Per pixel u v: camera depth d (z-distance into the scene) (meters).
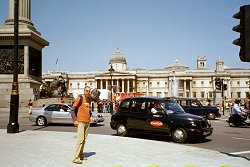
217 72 151.38
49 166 8.36
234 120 23.11
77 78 154.62
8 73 35.44
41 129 20.17
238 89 151.25
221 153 10.81
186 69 171.38
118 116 16.45
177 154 10.50
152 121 15.18
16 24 16.44
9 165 8.42
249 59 6.52
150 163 8.96
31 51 36.62
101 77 144.25
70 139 14.01
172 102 15.89
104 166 8.48
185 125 14.22
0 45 35.53
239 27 6.91
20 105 34.88
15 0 16.50
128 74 143.12
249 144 14.08
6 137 14.60
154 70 157.00
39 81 38.75
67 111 22.67
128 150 11.21
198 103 29.95
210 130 14.95
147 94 152.12
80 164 8.68
